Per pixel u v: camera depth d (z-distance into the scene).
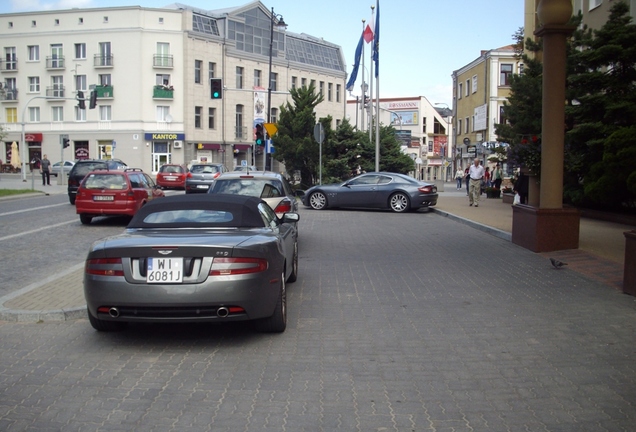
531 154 17.28
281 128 33.41
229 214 7.03
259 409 4.60
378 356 5.89
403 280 9.62
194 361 5.74
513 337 6.50
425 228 17.33
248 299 5.91
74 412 4.54
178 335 6.61
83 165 24.91
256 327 6.57
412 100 93.75
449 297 8.39
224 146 63.72
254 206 7.32
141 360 5.77
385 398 4.82
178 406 4.66
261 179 12.44
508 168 28.08
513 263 10.96
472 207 24.20
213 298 5.77
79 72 61.25
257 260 6.04
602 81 17.05
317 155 32.69
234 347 6.18
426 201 22.64
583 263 10.62
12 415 4.49
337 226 17.92
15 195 28.78
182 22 60.16
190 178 31.58
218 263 5.84
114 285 5.79
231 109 64.38
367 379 5.25
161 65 59.59
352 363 5.68
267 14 67.19
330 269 10.66
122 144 60.22
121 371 5.46
